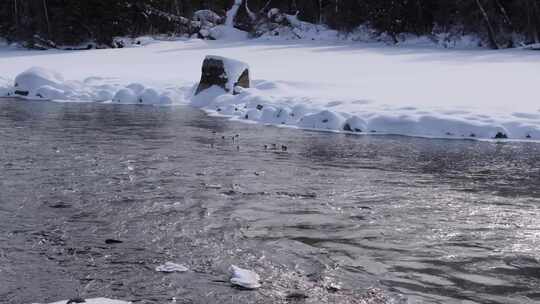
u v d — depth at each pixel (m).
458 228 6.45
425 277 5.07
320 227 6.41
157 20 56.50
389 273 5.15
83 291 4.64
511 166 10.02
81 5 51.94
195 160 10.01
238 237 6.01
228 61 19.97
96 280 4.86
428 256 5.58
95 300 4.37
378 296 4.67
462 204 7.47
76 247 5.62
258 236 6.06
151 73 27.00
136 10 55.53
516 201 7.66
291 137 12.92
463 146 12.05
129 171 9.00
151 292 4.64
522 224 6.63
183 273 5.04
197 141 12.05
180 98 20.12
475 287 4.88
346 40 54.69
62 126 13.74
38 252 5.48
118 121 14.90
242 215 6.79
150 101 19.73
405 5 52.53
